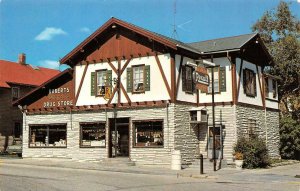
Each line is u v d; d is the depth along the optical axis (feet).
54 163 85.10
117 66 85.20
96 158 86.79
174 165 73.77
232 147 80.84
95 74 88.17
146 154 79.82
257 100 92.12
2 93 127.44
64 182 54.60
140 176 64.59
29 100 98.84
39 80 143.23
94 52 88.79
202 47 88.84
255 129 89.66
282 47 123.13
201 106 84.74
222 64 83.82
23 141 98.94
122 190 48.34
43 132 96.27
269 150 96.27
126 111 83.25
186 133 80.64
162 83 79.20
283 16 133.18
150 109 80.18
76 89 91.04
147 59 81.51
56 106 94.17
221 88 83.41
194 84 84.84
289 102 127.13
